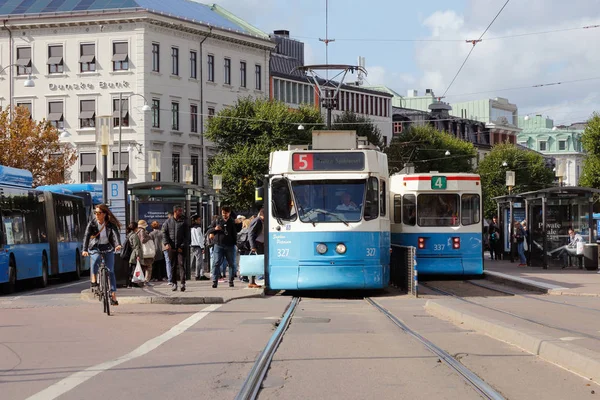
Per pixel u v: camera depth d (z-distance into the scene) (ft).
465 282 99.04
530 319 55.77
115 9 244.83
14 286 89.71
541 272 113.50
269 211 78.43
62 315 61.05
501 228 156.87
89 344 44.75
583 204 122.21
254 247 86.79
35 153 213.25
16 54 252.62
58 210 108.06
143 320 57.16
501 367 36.81
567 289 81.00
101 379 33.88
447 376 34.60
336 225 76.33
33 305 70.85
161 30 250.57
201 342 45.42
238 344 44.52
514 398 30.07
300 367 36.91
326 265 76.13
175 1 273.13
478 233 101.40
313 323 55.72
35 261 96.78
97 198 135.54
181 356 40.11
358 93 363.15
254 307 67.00
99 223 62.75
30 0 255.09
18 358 39.83
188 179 166.61
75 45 249.55
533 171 344.69
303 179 77.56
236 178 237.86
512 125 464.24
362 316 60.64
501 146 352.28
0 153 209.26
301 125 228.63
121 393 30.94
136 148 245.45
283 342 45.42
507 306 67.00
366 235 76.54
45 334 49.26
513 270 118.93
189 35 259.60
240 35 275.59
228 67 274.98
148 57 246.68
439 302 66.03
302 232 76.64
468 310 60.44
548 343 39.52
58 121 250.16
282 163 78.28
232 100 275.59
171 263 82.79
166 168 253.44
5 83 253.03
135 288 85.66
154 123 250.37
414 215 101.45
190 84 260.42
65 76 249.96
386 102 384.47
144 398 30.04
